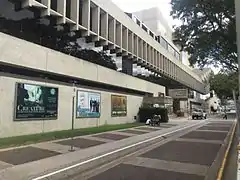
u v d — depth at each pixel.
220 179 8.13
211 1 17.86
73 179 8.02
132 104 34.38
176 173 8.82
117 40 30.66
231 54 21.02
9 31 17.34
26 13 18.73
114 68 30.38
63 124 20.81
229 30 18.38
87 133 18.55
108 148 12.98
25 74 17.52
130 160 10.83
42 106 18.72
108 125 26.73
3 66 15.98
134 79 34.91
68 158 10.46
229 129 25.58
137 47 35.84
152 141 16.14
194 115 48.91
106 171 9.01
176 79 58.22
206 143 15.86
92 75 24.81
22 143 13.27
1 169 8.51
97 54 26.95
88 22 23.78
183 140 17.23
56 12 20.06
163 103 38.50
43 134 17.12
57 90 20.31
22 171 8.35
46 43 20.36
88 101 24.52
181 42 21.78
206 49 21.42
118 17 30.34
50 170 8.62
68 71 21.23
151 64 41.62
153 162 10.46
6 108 15.85
